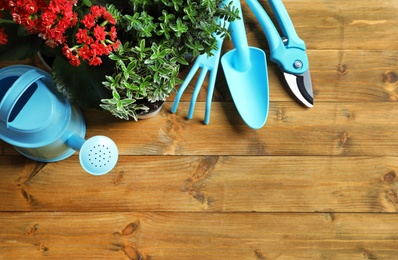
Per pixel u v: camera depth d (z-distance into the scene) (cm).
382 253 98
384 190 100
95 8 66
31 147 84
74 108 91
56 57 80
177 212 97
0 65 97
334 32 103
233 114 100
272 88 102
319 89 102
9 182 96
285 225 98
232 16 80
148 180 98
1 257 94
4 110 73
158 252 96
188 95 100
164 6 74
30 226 95
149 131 99
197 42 76
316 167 100
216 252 97
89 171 83
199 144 99
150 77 76
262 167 99
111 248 96
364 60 103
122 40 78
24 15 64
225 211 98
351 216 99
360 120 101
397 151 101
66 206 96
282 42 99
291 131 100
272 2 99
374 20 104
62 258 95
